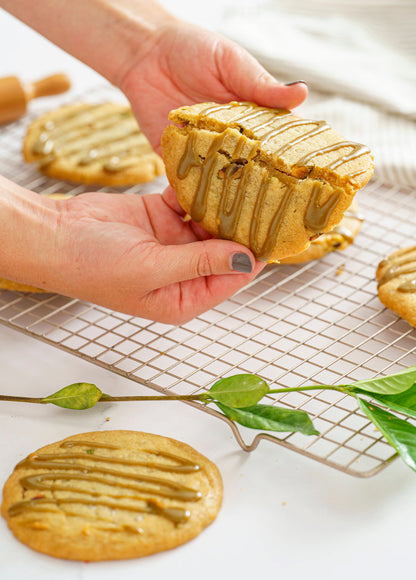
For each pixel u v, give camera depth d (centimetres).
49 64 122
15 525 67
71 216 76
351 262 88
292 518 68
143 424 74
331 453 69
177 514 67
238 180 72
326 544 67
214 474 70
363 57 109
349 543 67
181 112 75
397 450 67
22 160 101
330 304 84
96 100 112
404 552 67
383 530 68
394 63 108
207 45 84
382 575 66
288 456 72
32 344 81
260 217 72
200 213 74
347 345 80
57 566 66
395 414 74
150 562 66
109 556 66
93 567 66
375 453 71
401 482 70
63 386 77
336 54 109
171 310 75
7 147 103
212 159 73
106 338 81
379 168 95
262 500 69
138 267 73
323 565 66
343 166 71
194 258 73
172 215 80
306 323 82
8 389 77
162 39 86
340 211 71
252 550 67
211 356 77
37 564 66
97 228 74
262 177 71
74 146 100
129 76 89
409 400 71
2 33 131
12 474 70
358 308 83
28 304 85
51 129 102
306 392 76
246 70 82
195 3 140
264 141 72
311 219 71
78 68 121
